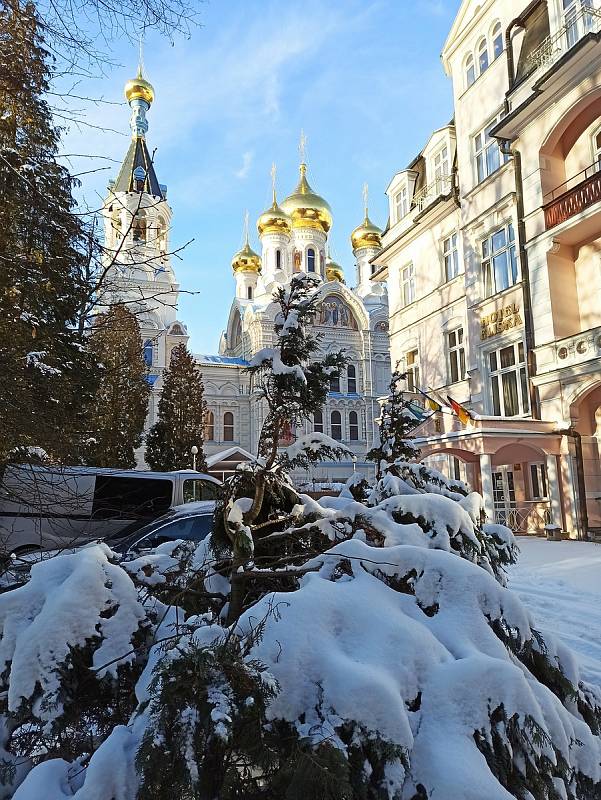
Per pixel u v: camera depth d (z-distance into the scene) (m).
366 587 2.55
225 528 3.14
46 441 6.88
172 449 27.89
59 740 2.45
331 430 44.81
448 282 20.39
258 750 2.01
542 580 9.32
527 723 2.14
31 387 6.96
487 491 14.68
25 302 6.21
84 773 2.24
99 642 2.54
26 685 2.29
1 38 5.51
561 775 2.28
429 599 2.57
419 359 22.14
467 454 17.14
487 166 18.56
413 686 2.17
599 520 14.90
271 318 44.72
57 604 2.43
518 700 2.14
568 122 15.38
